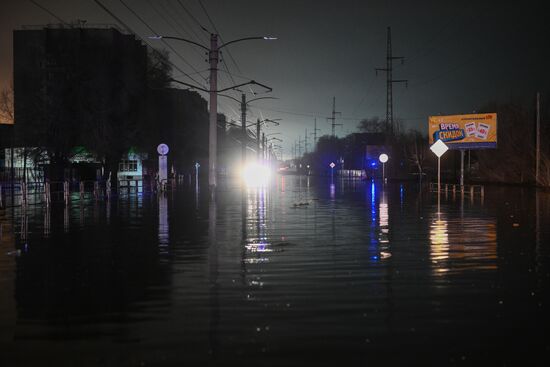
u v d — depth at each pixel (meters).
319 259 11.91
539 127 53.88
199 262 11.59
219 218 22.22
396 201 33.62
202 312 7.50
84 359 5.69
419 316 7.21
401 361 5.56
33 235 16.56
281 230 17.78
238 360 5.61
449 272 10.33
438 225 19.17
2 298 8.46
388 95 76.88
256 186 59.78
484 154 71.69
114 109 46.03
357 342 6.14
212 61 42.44
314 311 7.48
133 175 68.56
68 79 43.25
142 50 58.59
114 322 7.07
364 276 9.96
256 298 8.27
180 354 5.80
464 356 5.70
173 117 63.28
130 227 18.78
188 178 76.75
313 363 5.51
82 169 50.56
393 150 88.56
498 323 6.88
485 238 15.42
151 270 10.71
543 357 5.67
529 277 9.82
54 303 8.12
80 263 11.59
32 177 50.44
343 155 144.50
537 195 40.59
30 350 5.99
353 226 18.94
